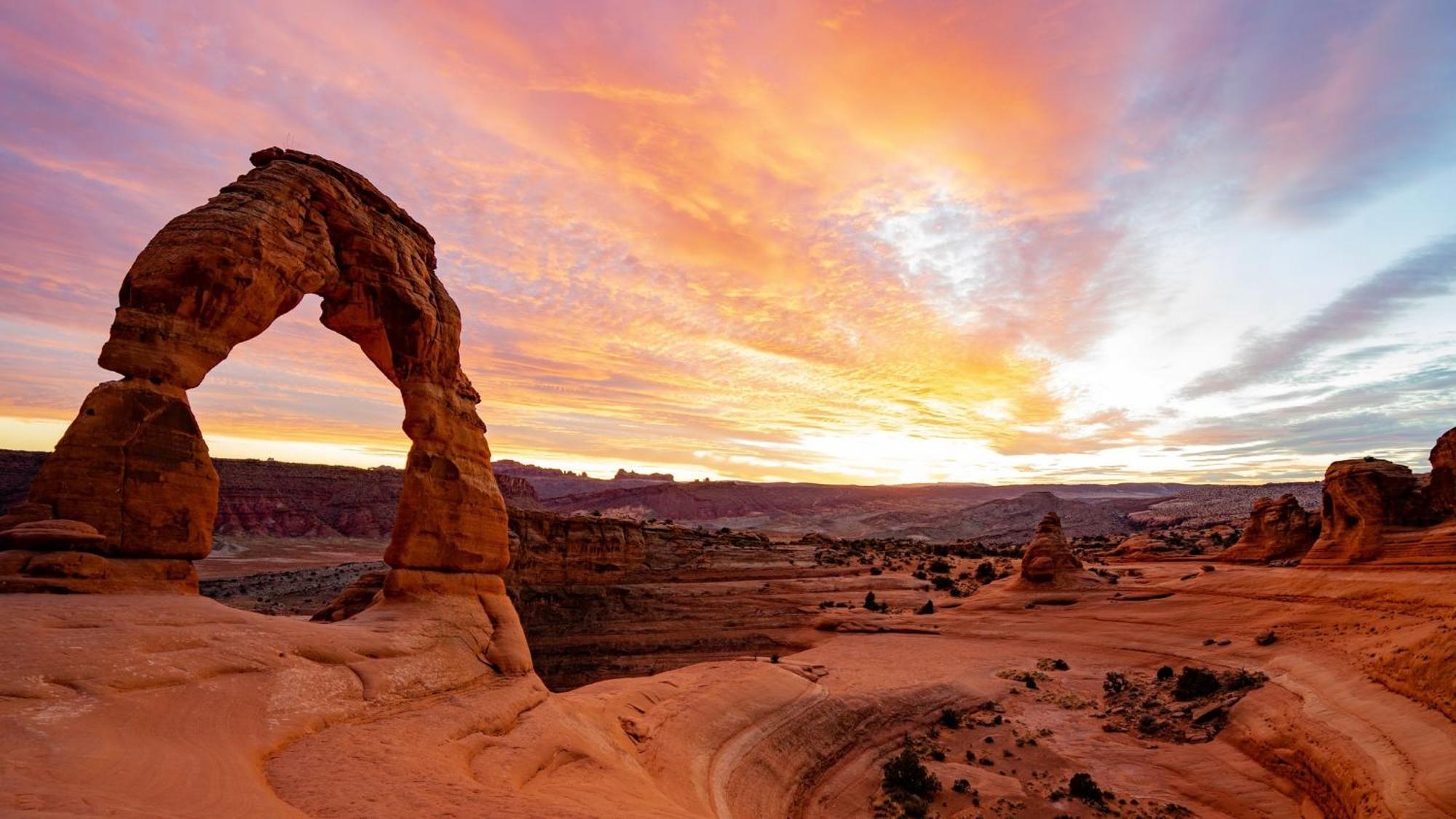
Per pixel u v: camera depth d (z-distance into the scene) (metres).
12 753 9.35
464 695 20.41
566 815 12.15
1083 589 72.62
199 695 13.59
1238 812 27.09
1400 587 44.12
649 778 21.91
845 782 31.00
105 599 15.83
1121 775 31.45
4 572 15.77
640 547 96.81
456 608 24.67
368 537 199.25
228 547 158.88
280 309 21.69
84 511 17.14
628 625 78.19
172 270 19.06
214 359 19.89
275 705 14.67
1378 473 52.66
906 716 39.41
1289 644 44.72
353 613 28.45
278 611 76.25
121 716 11.66
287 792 11.31
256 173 22.08
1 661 11.73
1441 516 49.59
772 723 33.09
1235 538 97.81
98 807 7.99
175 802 8.98
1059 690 46.38
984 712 41.81
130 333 18.53
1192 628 54.94
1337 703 30.41
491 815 11.40
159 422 18.44
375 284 24.61
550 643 73.44
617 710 28.06
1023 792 29.78
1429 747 23.33
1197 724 36.00
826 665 52.78
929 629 69.31
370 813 10.66
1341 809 24.31
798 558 107.81
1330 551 55.12
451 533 25.61
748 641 73.12
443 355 27.33
